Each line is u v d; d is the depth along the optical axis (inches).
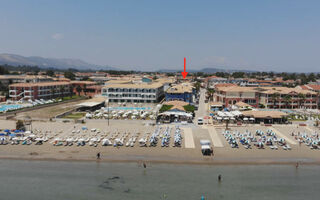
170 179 2140.7
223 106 5413.4
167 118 4158.5
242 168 2347.4
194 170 2300.7
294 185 2070.6
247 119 3838.6
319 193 1959.9
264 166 2389.3
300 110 5177.2
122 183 2079.2
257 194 1937.7
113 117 4190.5
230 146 2847.0
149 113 4576.8
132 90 6107.3
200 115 4576.8
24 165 2388.0
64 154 2613.2
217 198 1877.5
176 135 3053.6
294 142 2994.6
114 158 2529.5
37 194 1935.3
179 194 1921.8
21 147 2770.7
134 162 2453.2
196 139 3075.8
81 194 1927.9
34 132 3265.3
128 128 3531.0
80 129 3449.8
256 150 2736.2
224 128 3585.1
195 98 6870.1
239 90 5329.7
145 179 2138.3
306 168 2361.0
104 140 2842.0
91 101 5403.5
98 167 2351.1
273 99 5310.0
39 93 6382.9
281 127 3688.5
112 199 1860.2
